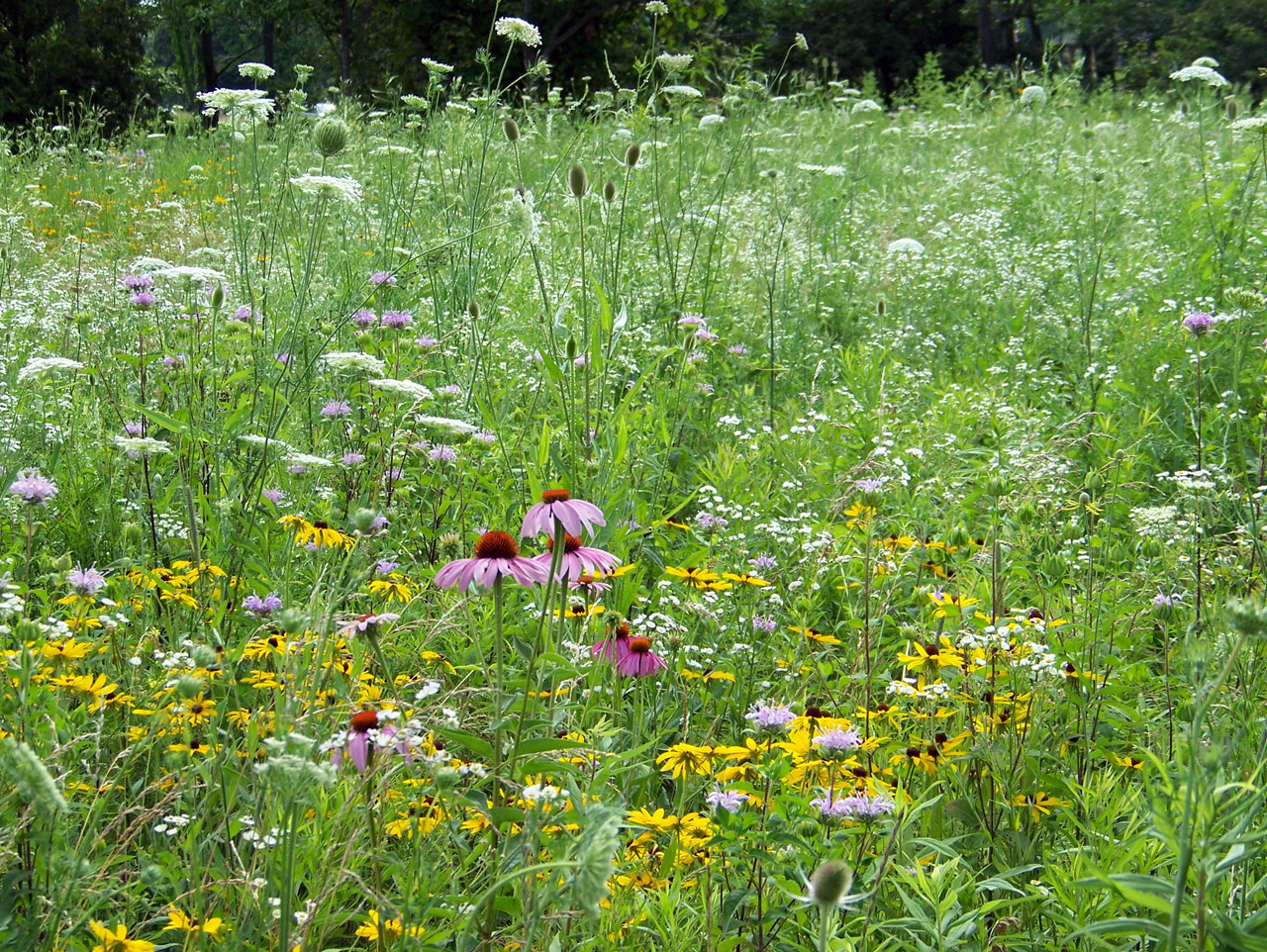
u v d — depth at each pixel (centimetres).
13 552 366
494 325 554
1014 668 299
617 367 552
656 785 304
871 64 4159
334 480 441
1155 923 179
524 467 419
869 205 1021
